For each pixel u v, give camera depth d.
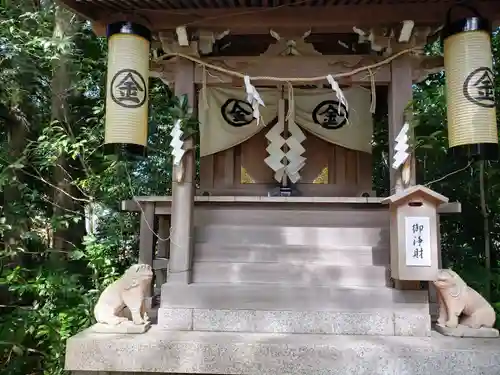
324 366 3.46
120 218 7.36
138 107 4.07
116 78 4.05
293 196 5.40
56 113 7.36
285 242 4.66
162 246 5.42
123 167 6.76
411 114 4.30
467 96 3.88
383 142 7.08
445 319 4.00
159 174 7.93
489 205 6.81
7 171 6.53
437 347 3.46
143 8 4.21
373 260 4.41
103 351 3.61
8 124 7.46
